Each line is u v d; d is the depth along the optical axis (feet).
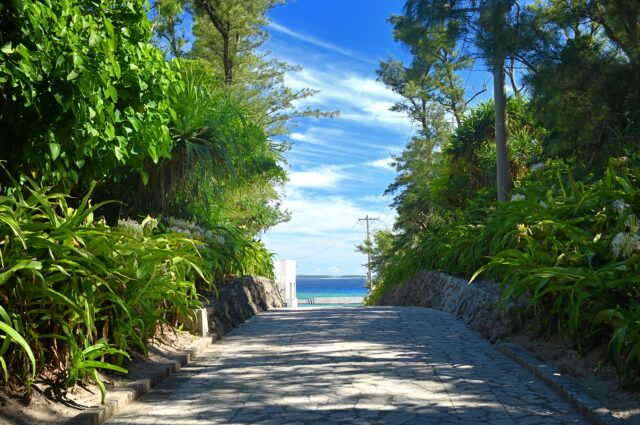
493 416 14.51
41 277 14.29
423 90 97.55
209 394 17.12
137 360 19.75
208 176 35.50
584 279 18.76
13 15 15.25
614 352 16.06
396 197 93.45
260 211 65.21
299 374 19.49
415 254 58.39
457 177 63.36
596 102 29.19
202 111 33.37
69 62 16.02
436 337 27.30
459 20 32.17
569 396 15.74
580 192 28.17
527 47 29.07
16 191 18.07
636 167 28.32
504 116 43.29
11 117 16.42
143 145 21.09
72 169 19.43
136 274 18.33
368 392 16.89
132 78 19.33
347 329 30.32
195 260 22.56
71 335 14.96
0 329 13.39
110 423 14.34
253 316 38.42
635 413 13.92
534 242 23.20
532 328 23.06
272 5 84.38
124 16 19.57
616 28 29.89
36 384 14.64
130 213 33.06
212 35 87.51
